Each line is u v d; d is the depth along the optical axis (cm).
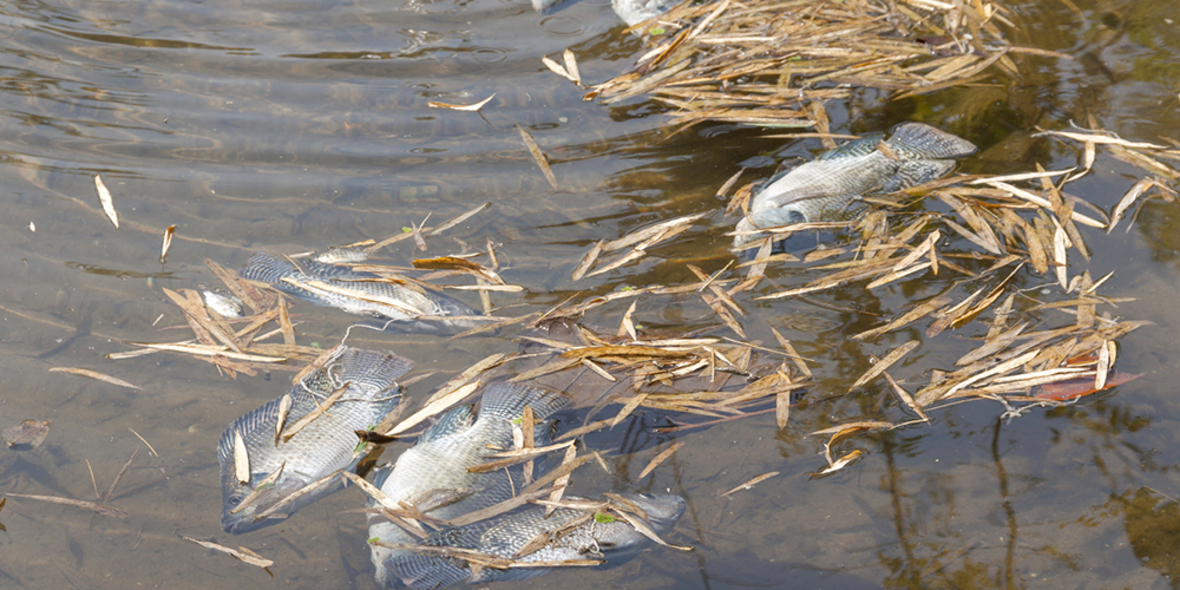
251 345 341
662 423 312
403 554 268
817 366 329
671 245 390
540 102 483
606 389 320
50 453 308
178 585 271
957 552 268
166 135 455
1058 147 423
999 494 283
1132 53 480
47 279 373
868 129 445
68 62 502
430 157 447
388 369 330
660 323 350
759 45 499
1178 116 432
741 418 312
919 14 524
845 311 350
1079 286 348
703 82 482
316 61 514
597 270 379
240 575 273
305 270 375
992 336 329
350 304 360
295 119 470
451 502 281
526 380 323
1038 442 296
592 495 288
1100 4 526
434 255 391
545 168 438
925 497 284
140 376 334
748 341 339
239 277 375
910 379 320
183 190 423
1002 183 396
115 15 546
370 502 288
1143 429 295
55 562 276
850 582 263
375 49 527
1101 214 382
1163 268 352
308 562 275
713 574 268
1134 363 315
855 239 385
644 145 451
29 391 328
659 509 283
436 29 545
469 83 498
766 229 386
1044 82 465
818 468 295
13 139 446
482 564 264
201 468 303
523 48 527
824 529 278
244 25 545
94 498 295
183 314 359
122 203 414
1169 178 395
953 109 451
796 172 410
